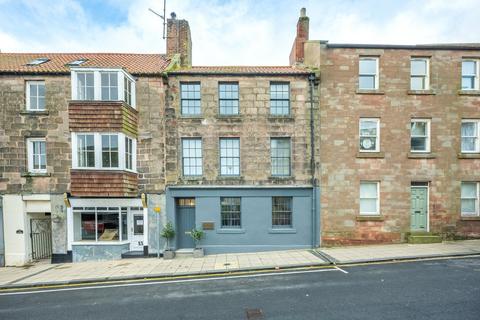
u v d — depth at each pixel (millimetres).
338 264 10703
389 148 13727
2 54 15234
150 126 13531
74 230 13383
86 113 12141
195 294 8211
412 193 13891
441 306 6836
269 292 8125
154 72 13484
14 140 13188
